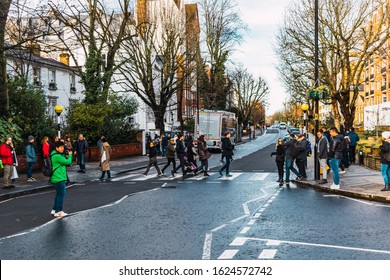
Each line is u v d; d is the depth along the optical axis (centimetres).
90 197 1457
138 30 3816
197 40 4191
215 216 1073
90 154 3039
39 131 2462
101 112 3025
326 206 1207
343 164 2139
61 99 4403
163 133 3625
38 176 2111
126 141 3712
